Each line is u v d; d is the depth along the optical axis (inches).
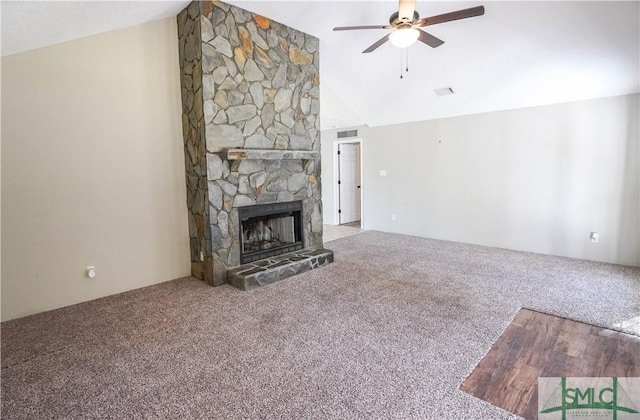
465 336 103.0
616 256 176.1
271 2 142.9
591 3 123.6
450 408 72.2
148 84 143.8
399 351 94.8
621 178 170.7
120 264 141.4
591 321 111.9
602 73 157.2
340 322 112.7
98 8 108.9
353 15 153.9
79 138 127.9
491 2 133.0
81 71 126.6
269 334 105.1
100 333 106.7
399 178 263.3
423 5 136.3
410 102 224.8
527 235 205.2
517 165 204.5
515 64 164.7
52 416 71.3
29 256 120.2
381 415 70.3
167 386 80.4
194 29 139.6
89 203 131.9
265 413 71.3
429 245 225.1
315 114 185.3
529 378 82.7
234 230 153.5
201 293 139.9
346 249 215.2
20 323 114.3
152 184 148.0
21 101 115.3
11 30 97.8
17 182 116.5
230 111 147.8
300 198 181.3
